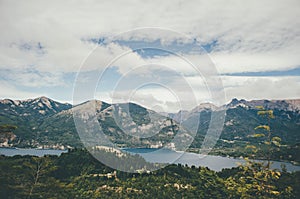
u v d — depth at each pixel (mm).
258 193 13062
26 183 18766
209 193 20438
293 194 14172
